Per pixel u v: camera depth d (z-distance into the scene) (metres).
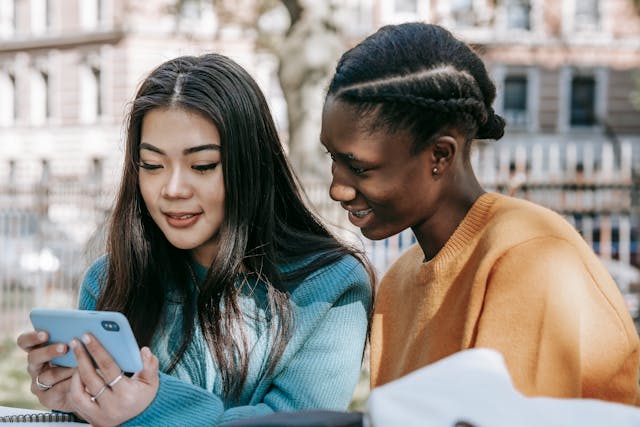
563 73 21.30
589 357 1.27
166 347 1.84
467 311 1.32
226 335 1.77
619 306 1.30
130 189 1.85
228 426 1.22
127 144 1.82
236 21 11.79
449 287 1.40
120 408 1.51
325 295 1.78
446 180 1.38
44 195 10.61
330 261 1.82
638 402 1.35
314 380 1.74
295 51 7.75
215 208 1.73
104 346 1.51
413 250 1.65
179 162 1.70
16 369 6.29
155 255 1.86
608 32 21.38
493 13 12.98
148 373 1.53
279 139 1.90
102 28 21.75
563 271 1.25
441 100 1.31
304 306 1.79
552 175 9.42
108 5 21.86
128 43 21.31
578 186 9.26
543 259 1.25
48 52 22.91
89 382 1.52
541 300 1.23
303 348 1.77
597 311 1.28
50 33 22.78
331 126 1.35
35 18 23.23
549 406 1.07
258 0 11.37
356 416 1.21
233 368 1.76
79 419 1.72
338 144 1.34
